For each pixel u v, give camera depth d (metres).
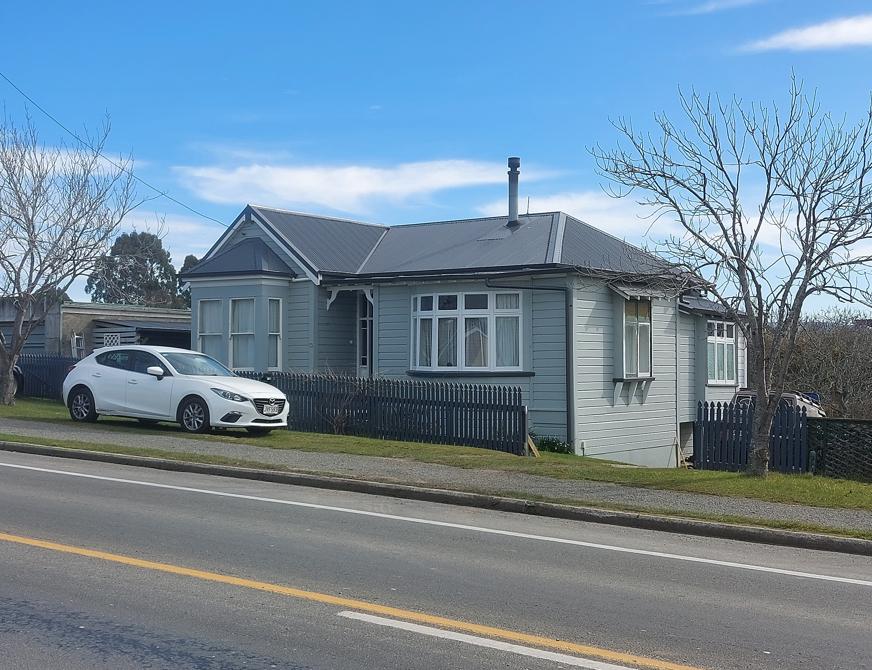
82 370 19.28
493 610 6.77
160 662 5.50
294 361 24.25
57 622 6.18
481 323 21.42
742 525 10.44
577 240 22.64
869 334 30.00
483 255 22.38
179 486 12.21
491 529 10.12
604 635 6.27
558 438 20.50
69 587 7.02
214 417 17.42
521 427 18.00
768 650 6.08
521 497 11.74
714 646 6.13
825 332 30.88
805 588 7.93
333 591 7.12
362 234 26.48
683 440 25.73
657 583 7.88
